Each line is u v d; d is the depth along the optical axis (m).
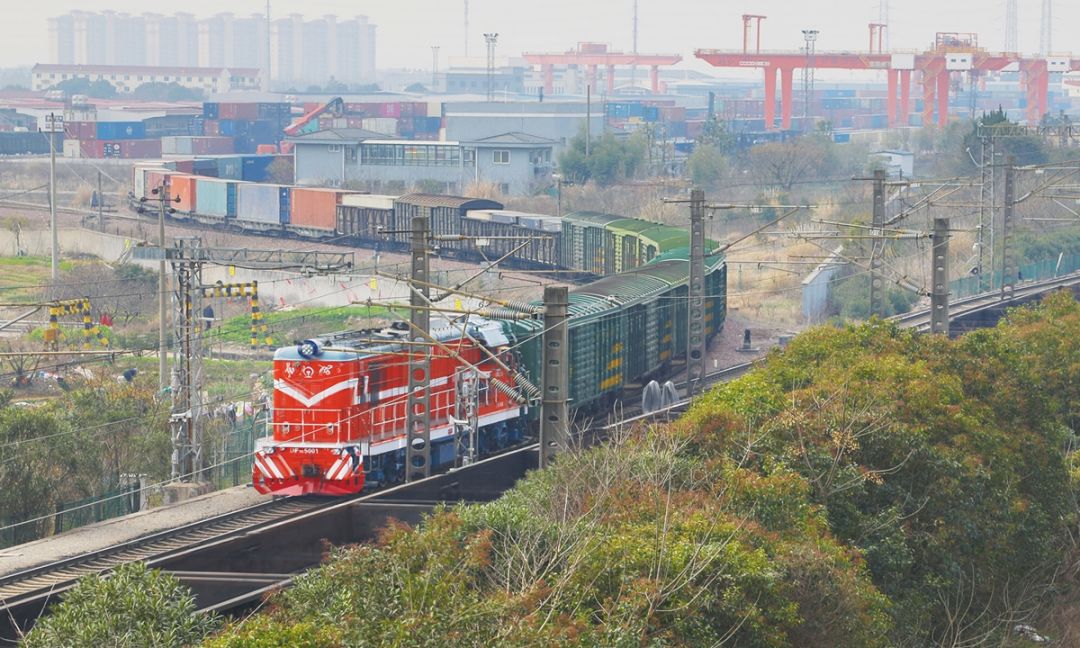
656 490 98.19
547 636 74.12
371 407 154.88
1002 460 131.88
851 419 123.00
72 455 172.25
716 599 85.81
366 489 155.88
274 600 81.81
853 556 108.06
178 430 180.38
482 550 86.69
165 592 78.38
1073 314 195.25
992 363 153.88
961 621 117.75
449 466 165.12
